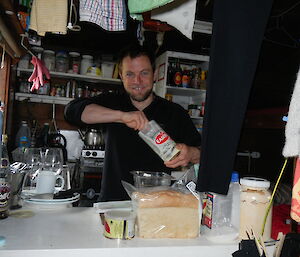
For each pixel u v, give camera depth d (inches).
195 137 63.8
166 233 33.8
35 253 28.4
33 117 122.4
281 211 55.5
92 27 103.0
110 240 32.2
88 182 104.9
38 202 43.1
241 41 30.5
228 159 31.5
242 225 34.9
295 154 22.1
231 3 30.9
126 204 39.3
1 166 38.1
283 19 96.3
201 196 36.9
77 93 121.0
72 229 35.3
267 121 103.0
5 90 87.3
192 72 121.1
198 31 101.8
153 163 60.2
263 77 109.6
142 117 40.6
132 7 33.9
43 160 60.1
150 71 59.9
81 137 123.6
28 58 112.8
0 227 34.7
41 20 42.1
